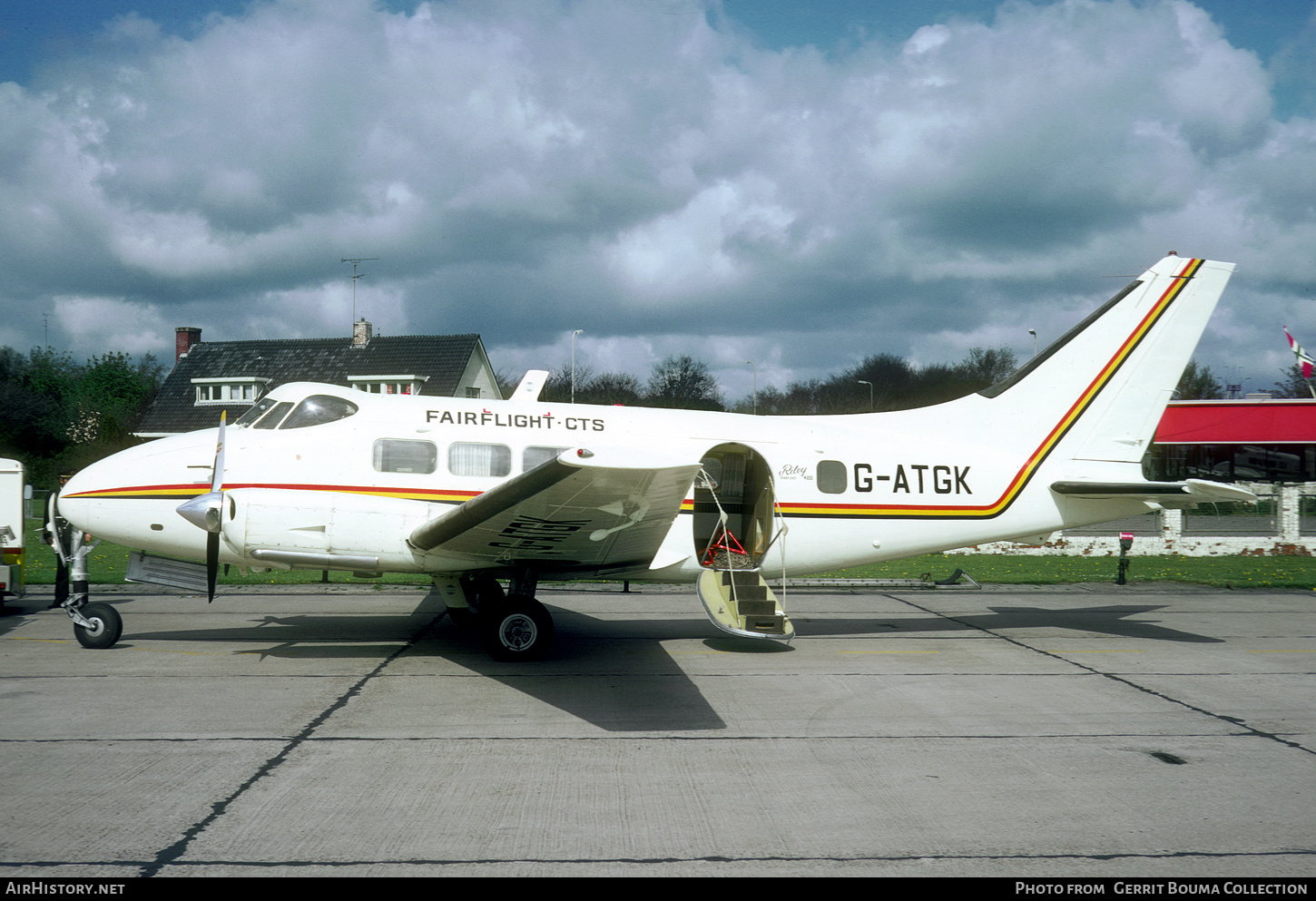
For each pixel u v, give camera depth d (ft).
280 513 29.19
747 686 27.76
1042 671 30.37
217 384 144.97
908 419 37.17
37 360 214.69
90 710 23.71
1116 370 37.83
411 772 19.38
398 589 48.73
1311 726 23.90
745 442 34.99
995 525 36.88
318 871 14.53
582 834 16.29
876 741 22.18
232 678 27.63
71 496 31.12
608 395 203.00
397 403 32.96
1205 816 17.63
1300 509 77.77
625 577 34.12
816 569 36.17
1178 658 32.68
